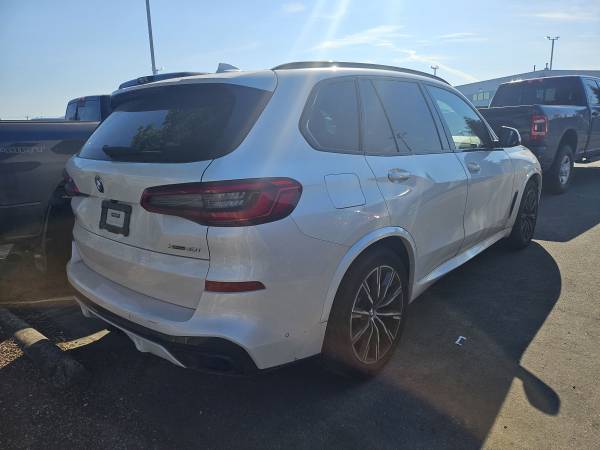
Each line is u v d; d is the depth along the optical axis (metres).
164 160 2.37
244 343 2.22
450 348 3.29
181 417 2.65
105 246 2.70
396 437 2.46
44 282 4.52
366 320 2.79
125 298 2.55
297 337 2.43
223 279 2.18
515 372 2.98
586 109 8.72
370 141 2.92
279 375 3.01
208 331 2.20
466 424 2.53
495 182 4.21
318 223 2.39
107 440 2.48
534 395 2.75
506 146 4.46
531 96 9.55
